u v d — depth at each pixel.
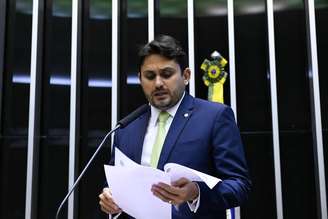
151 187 1.80
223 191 1.96
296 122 4.91
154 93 2.37
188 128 2.31
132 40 5.27
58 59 5.23
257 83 5.04
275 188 4.76
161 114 2.50
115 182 1.94
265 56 5.09
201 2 5.28
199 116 2.34
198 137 2.25
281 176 4.83
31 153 4.96
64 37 5.27
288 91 4.96
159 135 2.41
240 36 5.14
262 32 5.14
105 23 5.30
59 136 5.09
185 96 2.51
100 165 5.02
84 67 5.25
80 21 5.30
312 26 4.96
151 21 5.21
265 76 5.05
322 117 4.84
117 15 5.24
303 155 4.85
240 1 5.21
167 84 2.33
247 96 5.03
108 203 2.14
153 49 2.35
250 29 5.14
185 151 2.23
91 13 5.32
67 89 5.16
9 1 5.30
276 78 4.98
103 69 5.21
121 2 5.35
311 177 4.80
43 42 5.30
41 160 5.09
